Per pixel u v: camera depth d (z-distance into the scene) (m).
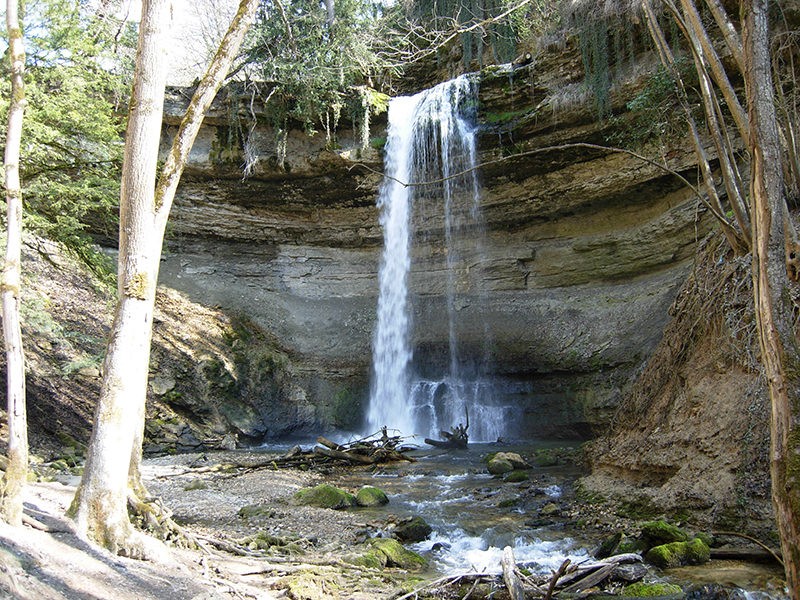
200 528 8.75
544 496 10.45
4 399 15.05
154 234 6.62
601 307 19.28
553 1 19.33
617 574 6.31
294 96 21.86
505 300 21.80
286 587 6.02
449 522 9.09
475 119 20.69
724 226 9.16
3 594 4.26
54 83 14.35
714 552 6.86
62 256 17.77
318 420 20.72
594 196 19.59
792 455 3.80
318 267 24.52
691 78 14.34
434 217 22.77
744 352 8.44
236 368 20.00
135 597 5.08
